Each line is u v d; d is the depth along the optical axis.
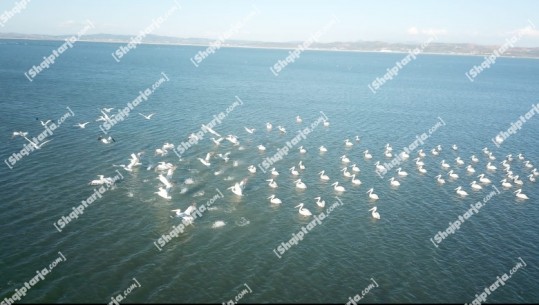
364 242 56.50
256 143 97.81
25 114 109.00
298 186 73.56
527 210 69.31
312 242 55.75
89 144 88.25
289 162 86.44
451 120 135.25
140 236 54.16
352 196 71.56
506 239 59.19
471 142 109.81
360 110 144.38
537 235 60.75
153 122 110.25
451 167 89.06
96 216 58.47
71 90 148.75
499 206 70.44
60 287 43.56
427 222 63.31
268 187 72.88
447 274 50.16
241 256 51.34
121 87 163.50
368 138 108.06
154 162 79.94
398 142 105.88
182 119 115.69
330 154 93.25
